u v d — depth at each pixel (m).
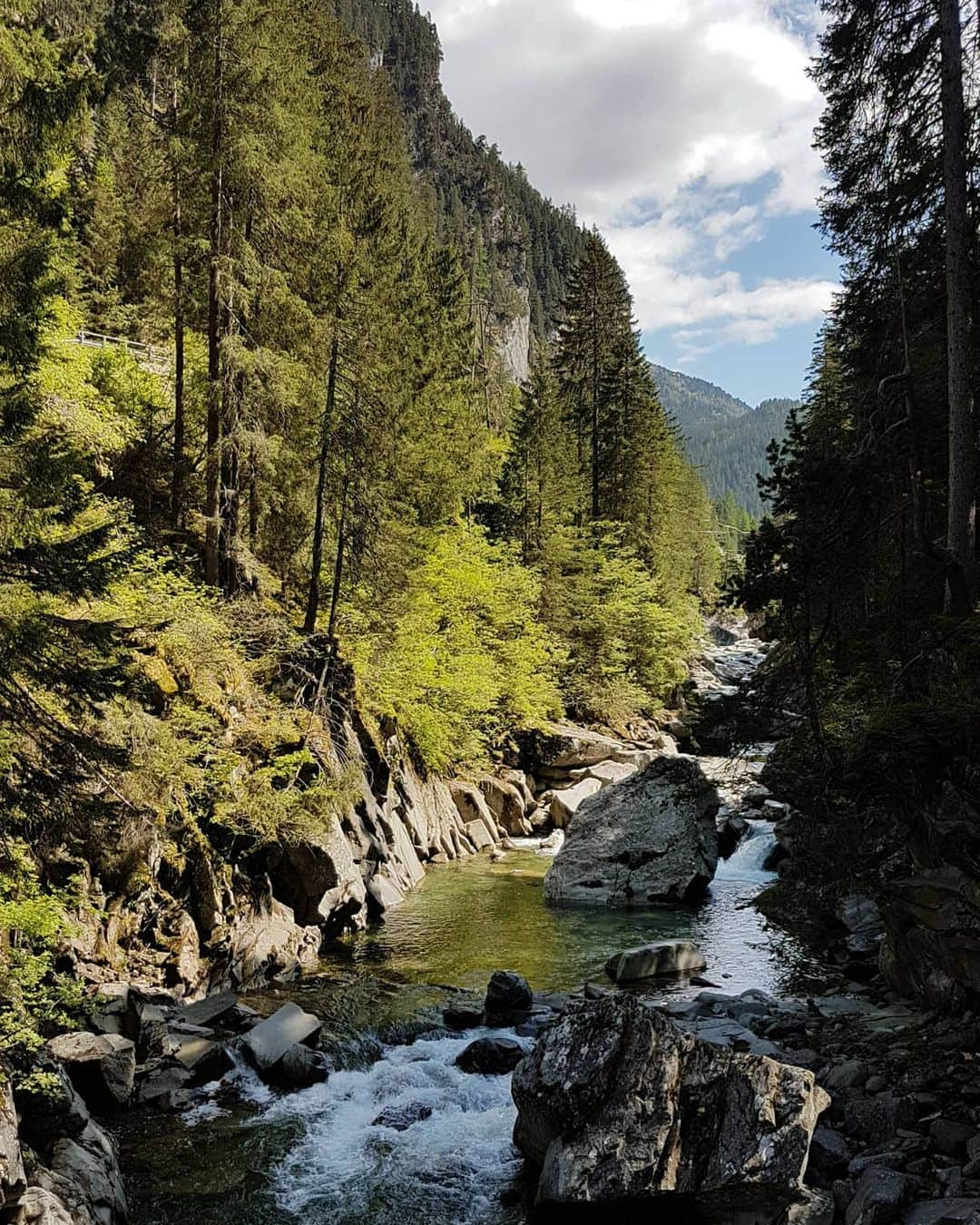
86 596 8.89
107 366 24.94
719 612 77.56
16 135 10.54
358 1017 14.02
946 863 11.67
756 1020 12.81
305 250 22.89
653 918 20.55
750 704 13.76
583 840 23.41
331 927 18.69
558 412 47.00
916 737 10.16
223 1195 9.26
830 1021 12.62
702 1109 8.98
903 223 14.73
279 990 15.17
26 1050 8.95
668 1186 8.52
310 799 17.23
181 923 14.27
